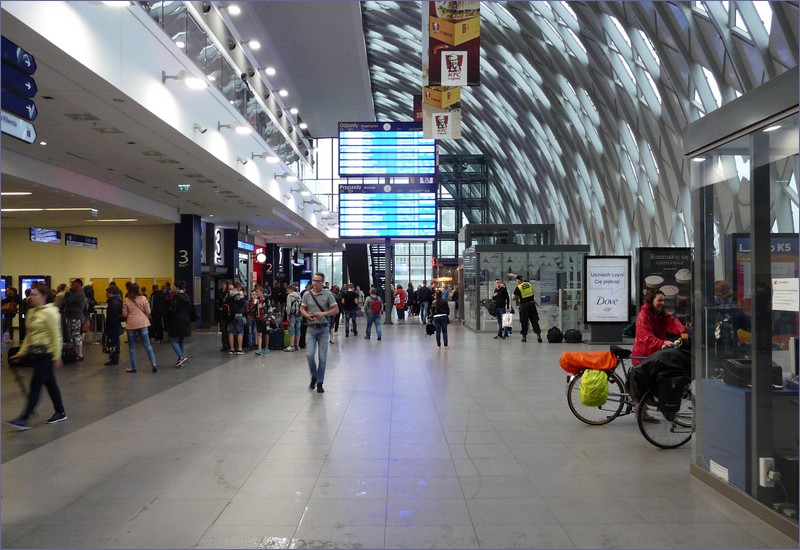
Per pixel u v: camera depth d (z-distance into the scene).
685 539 4.42
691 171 5.97
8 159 13.80
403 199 26.19
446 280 42.75
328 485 5.57
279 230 35.03
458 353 16.56
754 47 13.39
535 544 4.32
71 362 14.53
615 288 18.30
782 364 4.80
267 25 20.53
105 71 8.73
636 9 16.92
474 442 7.11
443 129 16.08
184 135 12.30
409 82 35.12
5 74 5.68
